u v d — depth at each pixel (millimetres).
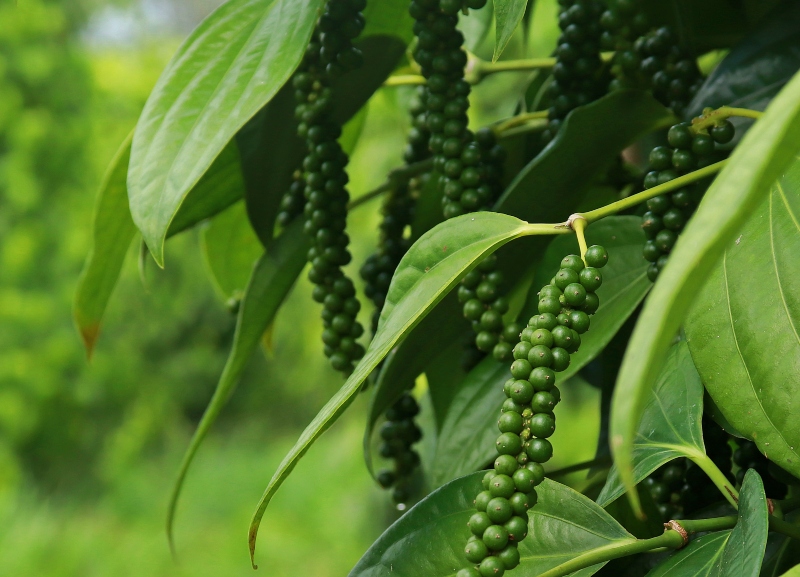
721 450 748
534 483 661
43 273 5086
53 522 4410
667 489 746
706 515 740
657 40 783
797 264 686
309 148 797
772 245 692
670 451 707
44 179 5137
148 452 5883
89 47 6281
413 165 854
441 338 792
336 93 835
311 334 5289
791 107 563
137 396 5758
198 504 4922
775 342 685
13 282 5000
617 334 804
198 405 6457
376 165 3406
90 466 5457
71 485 5387
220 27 751
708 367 694
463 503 706
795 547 710
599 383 881
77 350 5207
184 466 812
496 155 792
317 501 4508
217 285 945
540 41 2275
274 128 823
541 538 695
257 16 752
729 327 692
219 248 930
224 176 843
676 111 788
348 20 779
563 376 750
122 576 4141
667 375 725
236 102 733
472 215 701
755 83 768
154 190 730
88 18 6059
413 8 765
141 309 5926
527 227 693
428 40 763
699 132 724
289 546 4168
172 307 6043
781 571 710
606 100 754
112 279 872
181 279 6094
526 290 794
